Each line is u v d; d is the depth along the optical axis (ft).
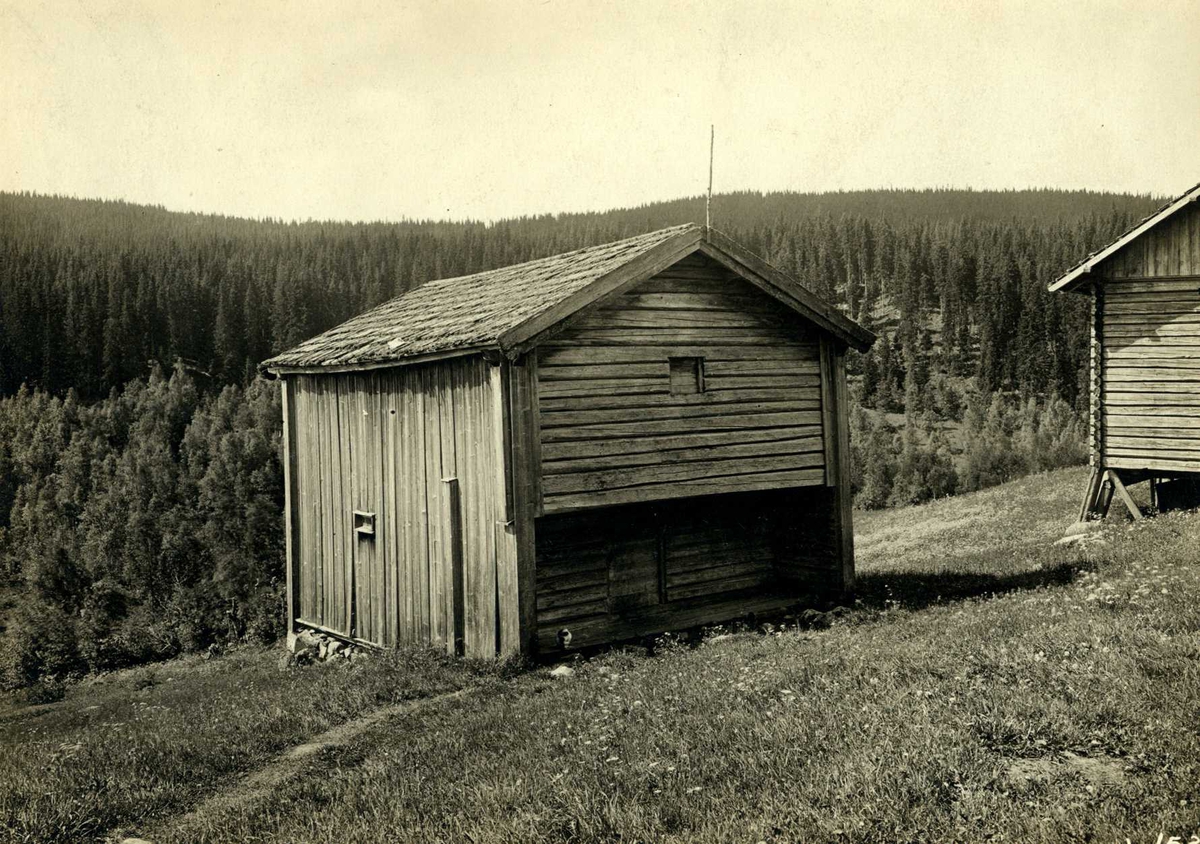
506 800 20.44
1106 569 44.32
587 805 19.21
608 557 48.47
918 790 18.20
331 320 384.27
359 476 51.55
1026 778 18.71
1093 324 66.80
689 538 51.65
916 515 110.42
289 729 32.30
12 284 317.63
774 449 47.06
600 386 41.57
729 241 44.11
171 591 142.92
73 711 62.34
